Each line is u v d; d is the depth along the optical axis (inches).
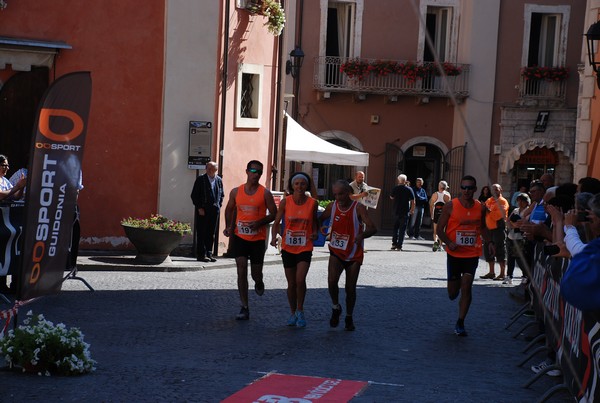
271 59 866.8
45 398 280.2
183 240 766.5
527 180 1400.1
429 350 401.7
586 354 257.6
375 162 1370.6
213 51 774.5
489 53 1368.1
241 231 458.6
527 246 518.6
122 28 753.0
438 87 1359.5
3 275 500.4
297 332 428.5
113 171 756.0
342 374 337.7
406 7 1355.8
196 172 770.2
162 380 313.1
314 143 973.2
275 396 295.6
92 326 422.0
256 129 846.5
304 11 1323.8
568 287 192.4
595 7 753.6
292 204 443.5
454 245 443.2
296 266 446.9
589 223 237.1
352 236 432.8
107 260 681.0
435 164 1397.6
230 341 397.7
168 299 518.6
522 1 1373.0
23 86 734.5
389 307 528.1
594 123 746.2
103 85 751.7
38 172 353.7
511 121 1375.5
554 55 1391.5
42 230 357.4
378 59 1347.2
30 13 737.6
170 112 760.3
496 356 396.8
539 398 308.3
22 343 313.3
